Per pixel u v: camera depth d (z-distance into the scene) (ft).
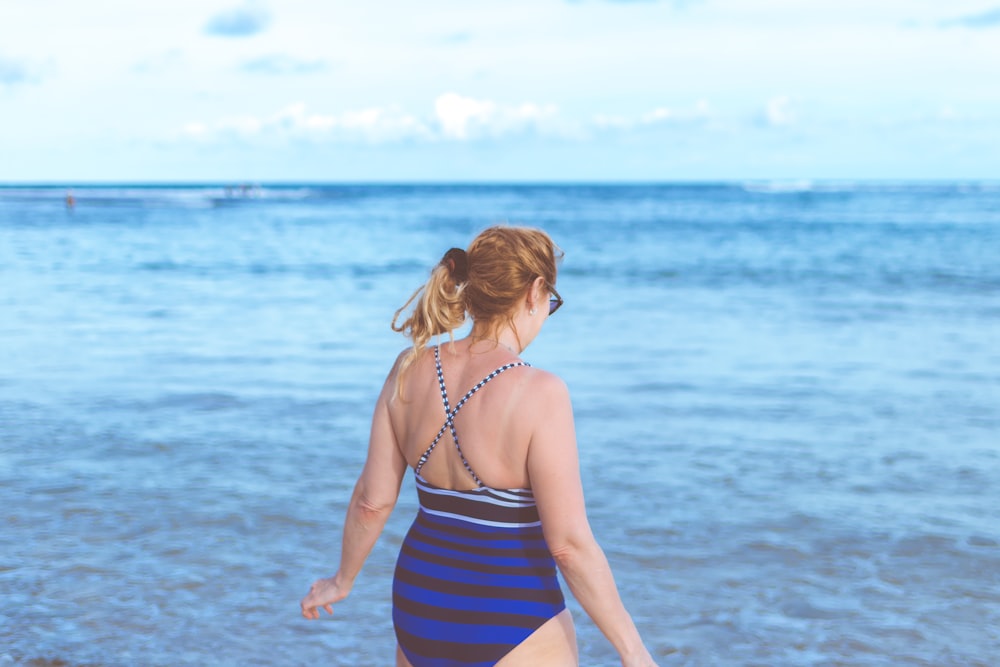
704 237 135.33
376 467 7.20
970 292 60.08
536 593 6.58
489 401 6.57
